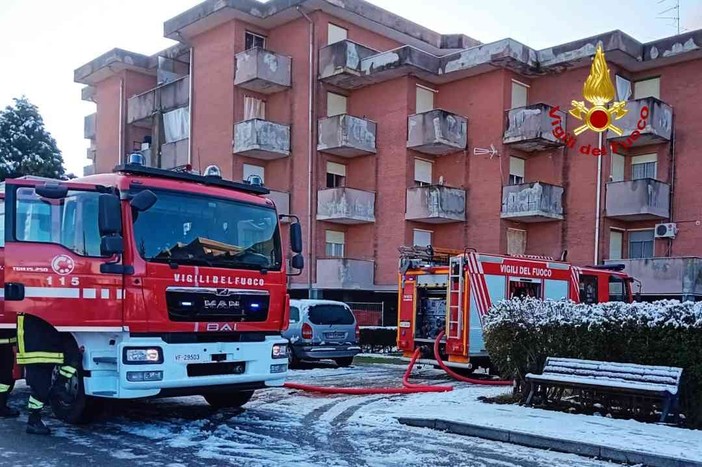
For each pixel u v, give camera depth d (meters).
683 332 8.35
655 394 8.08
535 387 9.58
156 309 7.65
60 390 8.21
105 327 7.43
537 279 14.78
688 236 23.66
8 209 7.38
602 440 7.06
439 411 9.03
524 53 25.47
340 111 28.27
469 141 26.73
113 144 35.19
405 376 13.30
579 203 25.09
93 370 7.58
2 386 8.63
